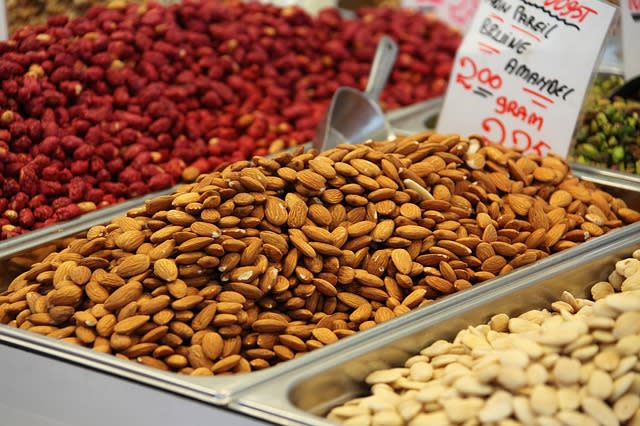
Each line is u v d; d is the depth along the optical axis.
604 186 1.11
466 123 1.19
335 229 0.93
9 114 1.07
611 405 0.79
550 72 1.14
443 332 0.88
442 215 0.96
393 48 1.25
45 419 0.83
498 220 0.99
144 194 1.10
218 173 0.96
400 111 1.34
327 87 1.38
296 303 0.90
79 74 1.13
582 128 1.20
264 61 1.34
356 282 0.92
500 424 0.77
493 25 1.18
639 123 1.17
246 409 0.77
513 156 1.08
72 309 0.87
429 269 0.93
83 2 1.44
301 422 0.76
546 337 0.81
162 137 1.16
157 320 0.85
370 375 0.84
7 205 1.05
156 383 0.79
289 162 0.96
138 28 1.23
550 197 1.05
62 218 1.04
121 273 0.88
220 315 0.86
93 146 1.10
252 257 0.89
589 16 1.12
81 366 0.81
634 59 1.23
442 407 0.79
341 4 1.88
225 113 1.25
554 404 0.77
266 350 0.87
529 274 0.93
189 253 0.88
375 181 0.96
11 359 0.84
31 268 0.96
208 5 1.33
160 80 1.22
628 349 0.80
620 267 0.95
